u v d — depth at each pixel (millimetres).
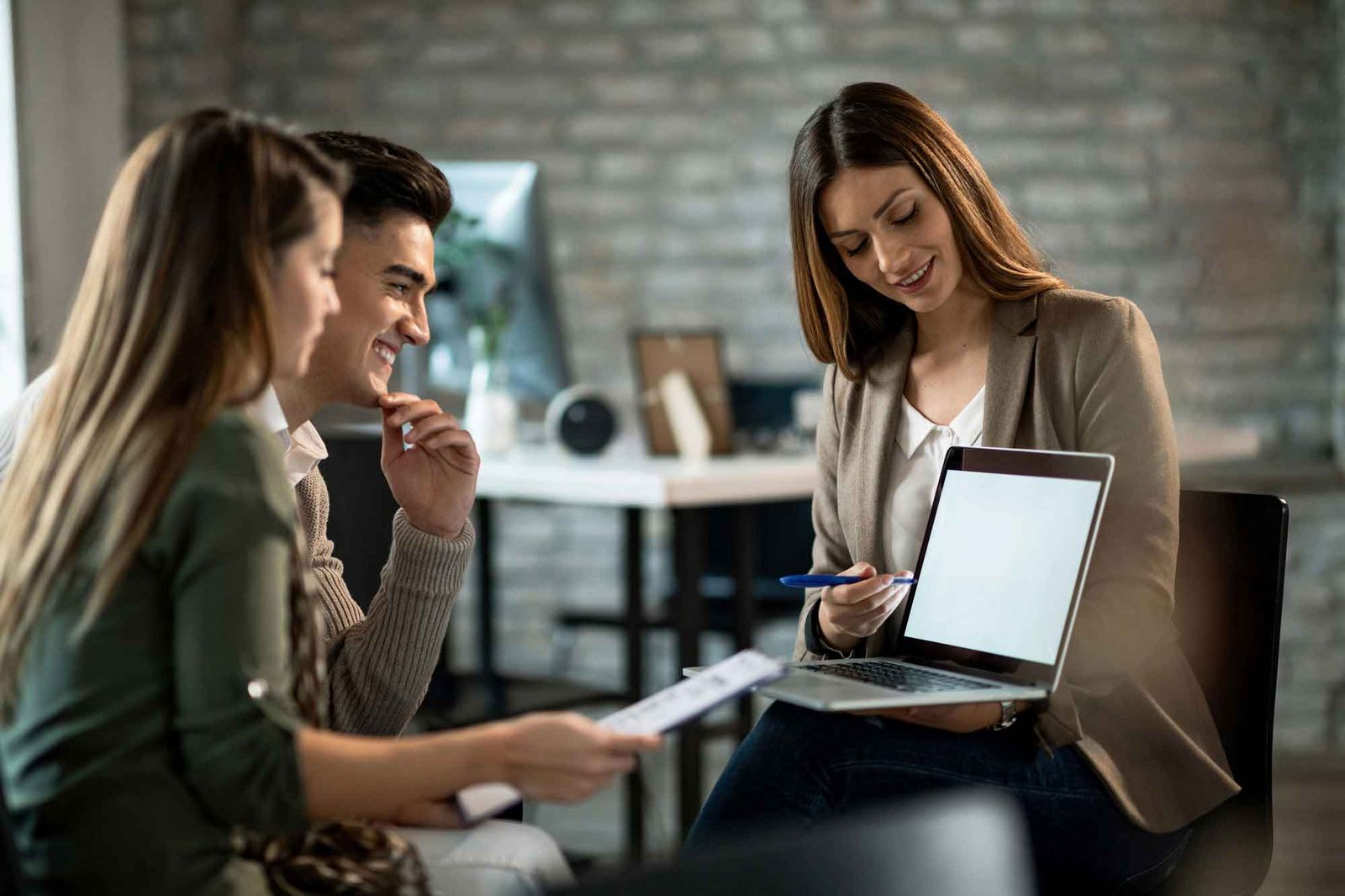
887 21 5117
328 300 1394
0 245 4492
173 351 1246
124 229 1284
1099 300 1906
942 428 1973
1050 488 1723
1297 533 4789
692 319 5242
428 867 1459
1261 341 5113
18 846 1234
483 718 2943
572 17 5234
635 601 3664
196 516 1221
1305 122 5078
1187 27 5062
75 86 4754
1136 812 1755
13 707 1250
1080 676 1781
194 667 1208
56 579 1229
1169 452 1832
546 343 3914
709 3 5184
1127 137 5086
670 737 4973
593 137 5246
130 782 1215
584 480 3346
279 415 1745
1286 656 4816
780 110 5176
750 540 3508
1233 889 1848
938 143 1930
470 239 3752
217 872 1244
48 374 1735
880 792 1759
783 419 4184
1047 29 5074
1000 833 1054
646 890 952
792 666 1812
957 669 1758
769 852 983
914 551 1984
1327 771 4434
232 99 5320
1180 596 1944
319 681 1345
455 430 1896
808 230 1999
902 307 2051
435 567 1850
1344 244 5047
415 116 5289
